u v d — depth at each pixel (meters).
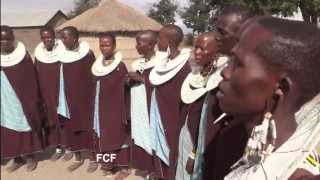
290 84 0.90
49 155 6.21
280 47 0.88
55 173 5.69
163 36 4.48
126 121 5.25
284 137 0.93
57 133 6.09
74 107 5.84
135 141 5.06
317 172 0.87
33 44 24.41
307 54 0.88
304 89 0.90
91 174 5.61
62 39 5.86
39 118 5.91
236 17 2.24
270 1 16.44
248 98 0.92
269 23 0.92
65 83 5.84
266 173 0.91
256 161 0.96
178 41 4.49
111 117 5.27
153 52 4.80
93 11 12.00
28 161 5.88
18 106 5.72
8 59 5.67
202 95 2.96
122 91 5.20
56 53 5.89
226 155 2.51
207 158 2.75
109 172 5.46
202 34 2.91
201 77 3.01
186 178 3.21
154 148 4.68
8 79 5.68
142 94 4.91
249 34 0.92
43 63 5.87
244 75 0.90
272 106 0.93
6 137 5.77
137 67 4.86
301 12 18.62
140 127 5.01
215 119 2.66
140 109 4.95
